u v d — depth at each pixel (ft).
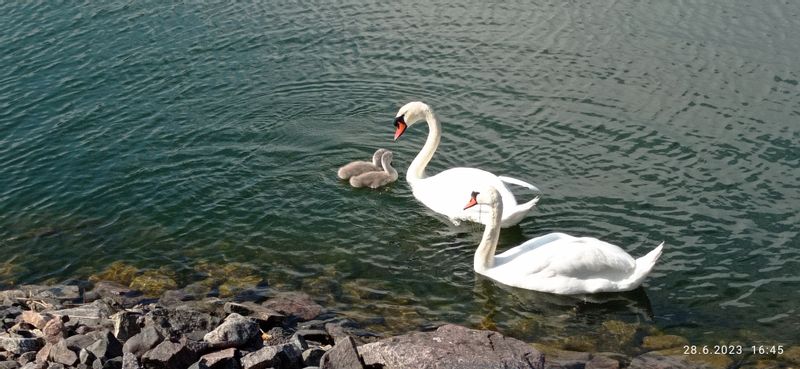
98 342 36.86
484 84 69.21
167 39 78.69
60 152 61.72
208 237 52.16
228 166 59.72
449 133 63.10
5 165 60.29
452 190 53.52
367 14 82.12
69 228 53.47
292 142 62.64
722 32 75.15
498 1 82.74
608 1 81.71
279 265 49.32
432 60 73.26
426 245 51.29
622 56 72.23
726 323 43.39
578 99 66.28
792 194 54.08
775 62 70.08
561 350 41.34
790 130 61.11
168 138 63.26
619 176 56.85
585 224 52.21
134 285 47.37
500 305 45.62
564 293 46.14
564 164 58.49
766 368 39.81
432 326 43.60
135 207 55.31
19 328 40.81
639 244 49.98
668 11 79.30
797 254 48.47
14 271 49.34
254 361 36.11
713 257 48.57
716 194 54.44
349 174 57.52
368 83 70.49
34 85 71.15
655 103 65.36
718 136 60.80
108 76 72.38
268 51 76.18
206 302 45.06
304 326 42.86
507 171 58.08
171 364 35.58
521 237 51.72
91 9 85.25
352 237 52.08
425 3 83.46
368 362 37.37
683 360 40.40
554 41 75.00
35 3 86.84
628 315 44.45
